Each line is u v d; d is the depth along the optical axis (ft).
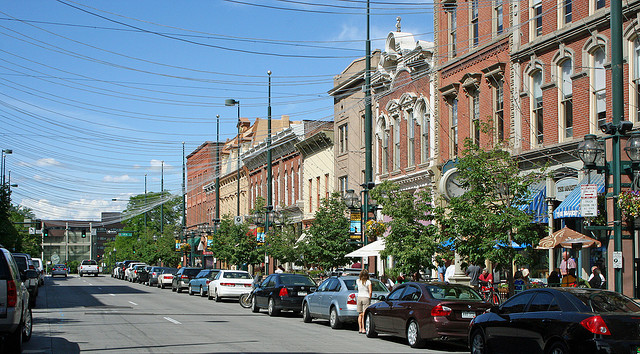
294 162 173.17
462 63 99.66
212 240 172.65
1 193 154.30
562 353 36.32
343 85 139.95
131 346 49.85
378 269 124.88
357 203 93.81
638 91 69.26
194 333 59.52
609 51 72.02
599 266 68.39
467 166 62.13
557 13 80.53
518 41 87.10
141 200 350.02
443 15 106.32
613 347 34.32
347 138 140.67
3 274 42.70
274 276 86.38
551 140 80.69
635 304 38.04
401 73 119.34
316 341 55.36
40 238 371.76
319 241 106.73
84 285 185.16
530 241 60.44
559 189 77.51
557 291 39.11
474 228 60.49
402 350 50.96
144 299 115.14
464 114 99.19
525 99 85.46
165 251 253.03
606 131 52.75
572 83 77.56
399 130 120.37
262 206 148.66
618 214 51.60
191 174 302.45
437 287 53.93
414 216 78.18
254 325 69.31
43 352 46.50
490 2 94.02
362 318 64.13
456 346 55.31
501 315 42.78
